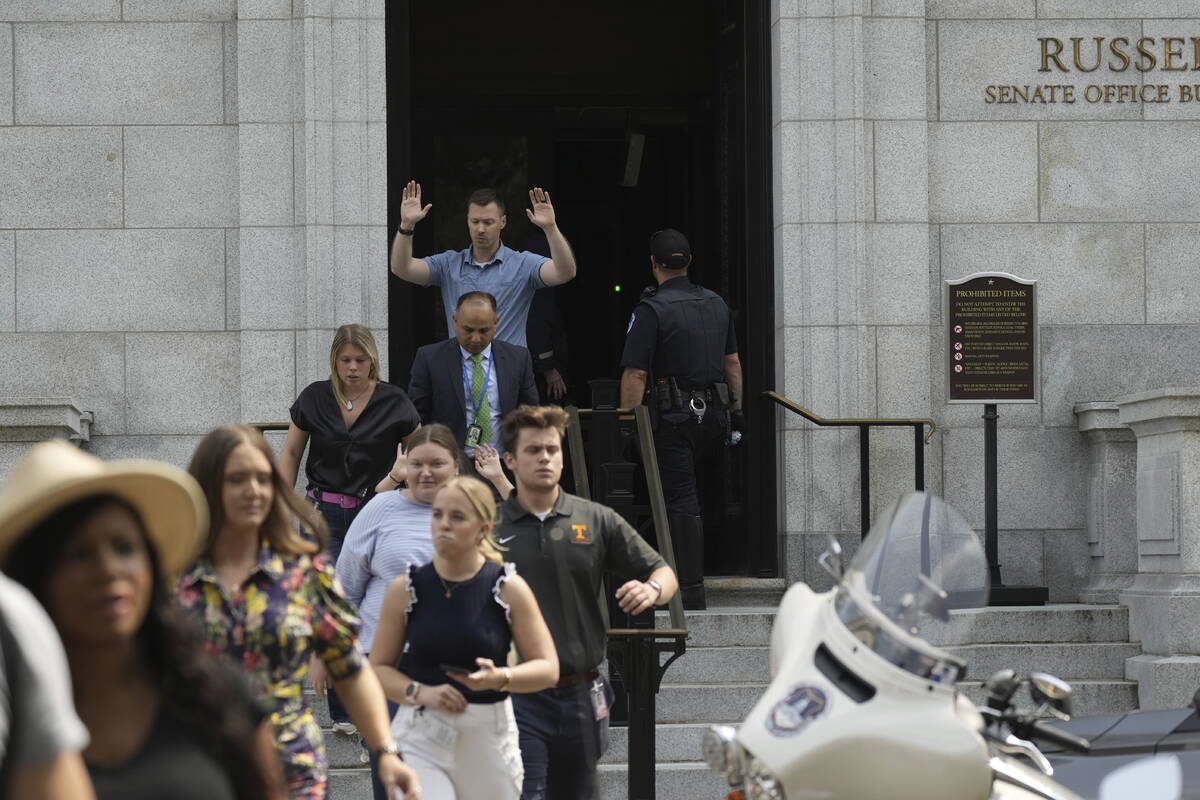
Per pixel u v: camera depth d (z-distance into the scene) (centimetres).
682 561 3691
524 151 5025
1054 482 4103
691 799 3244
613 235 5428
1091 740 2194
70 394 3947
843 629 1574
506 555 2345
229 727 1230
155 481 1193
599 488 3198
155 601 1230
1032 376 3906
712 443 3797
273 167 3947
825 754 1471
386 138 4009
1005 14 4141
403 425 3092
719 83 4419
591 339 5409
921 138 4072
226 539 1733
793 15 4047
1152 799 1803
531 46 5191
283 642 1712
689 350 3647
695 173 4978
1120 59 4153
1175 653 3516
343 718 3206
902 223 4069
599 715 2336
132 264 3966
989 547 3878
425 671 2136
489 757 2117
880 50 4075
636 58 5200
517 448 2375
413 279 3512
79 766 1023
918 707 1504
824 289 4025
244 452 1727
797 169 4041
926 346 4056
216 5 3994
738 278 4241
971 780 1486
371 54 3941
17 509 1143
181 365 3956
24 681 993
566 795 2317
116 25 3981
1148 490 3712
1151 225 4147
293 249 3941
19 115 3972
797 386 4019
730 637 3650
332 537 3083
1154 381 4131
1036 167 4131
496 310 3325
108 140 3978
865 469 3856
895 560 1622
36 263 3959
